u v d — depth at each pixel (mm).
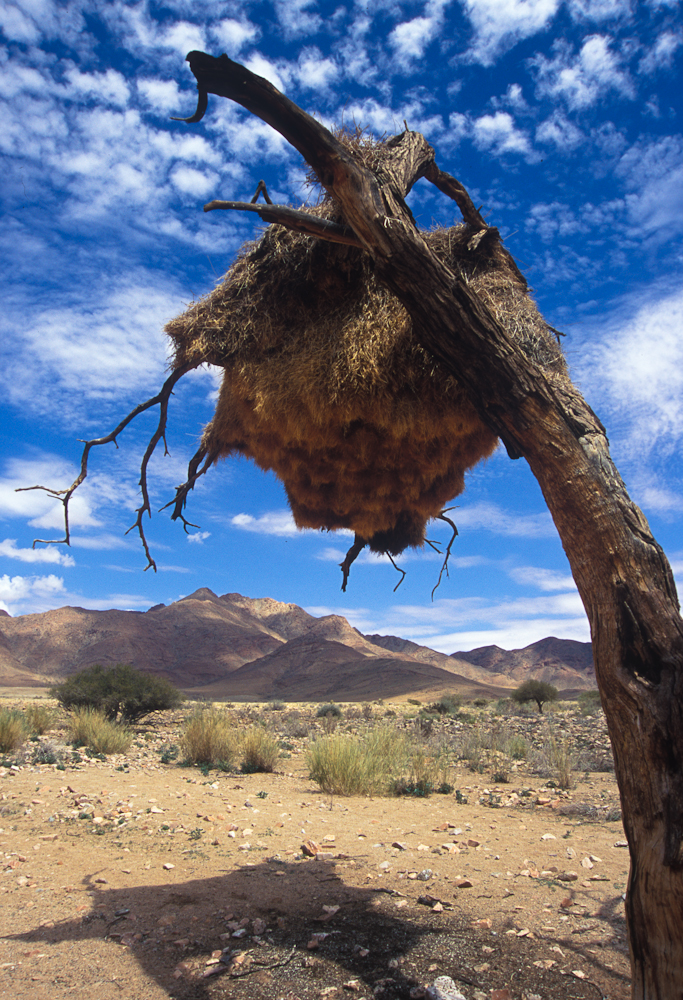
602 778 11406
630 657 1938
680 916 1749
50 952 3490
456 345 2299
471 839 6539
